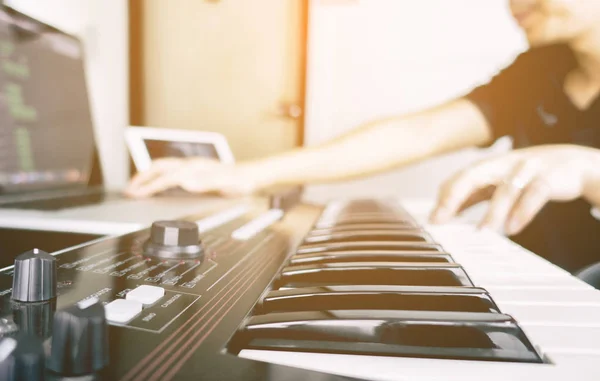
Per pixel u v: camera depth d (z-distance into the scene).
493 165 0.39
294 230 0.37
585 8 0.65
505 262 0.28
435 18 1.05
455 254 0.29
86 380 0.13
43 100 0.57
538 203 0.34
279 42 1.17
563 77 0.68
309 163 0.63
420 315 0.17
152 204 0.47
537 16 0.69
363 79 1.11
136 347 0.15
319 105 1.15
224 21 1.20
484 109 0.71
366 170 0.65
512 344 0.16
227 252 0.28
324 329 0.17
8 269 0.22
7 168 0.50
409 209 0.53
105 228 0.35
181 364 0.14
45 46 0.58
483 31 1.03
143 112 1.19
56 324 0.14
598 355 0.16
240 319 0.18
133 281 0.22
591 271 0.33
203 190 0.56
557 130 0.69
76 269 0.23
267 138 1.20
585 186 0.36
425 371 0.15
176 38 1.21
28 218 0.35
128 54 1.07
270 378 0.14
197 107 1.23
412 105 1.09
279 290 0.20
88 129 0.68
